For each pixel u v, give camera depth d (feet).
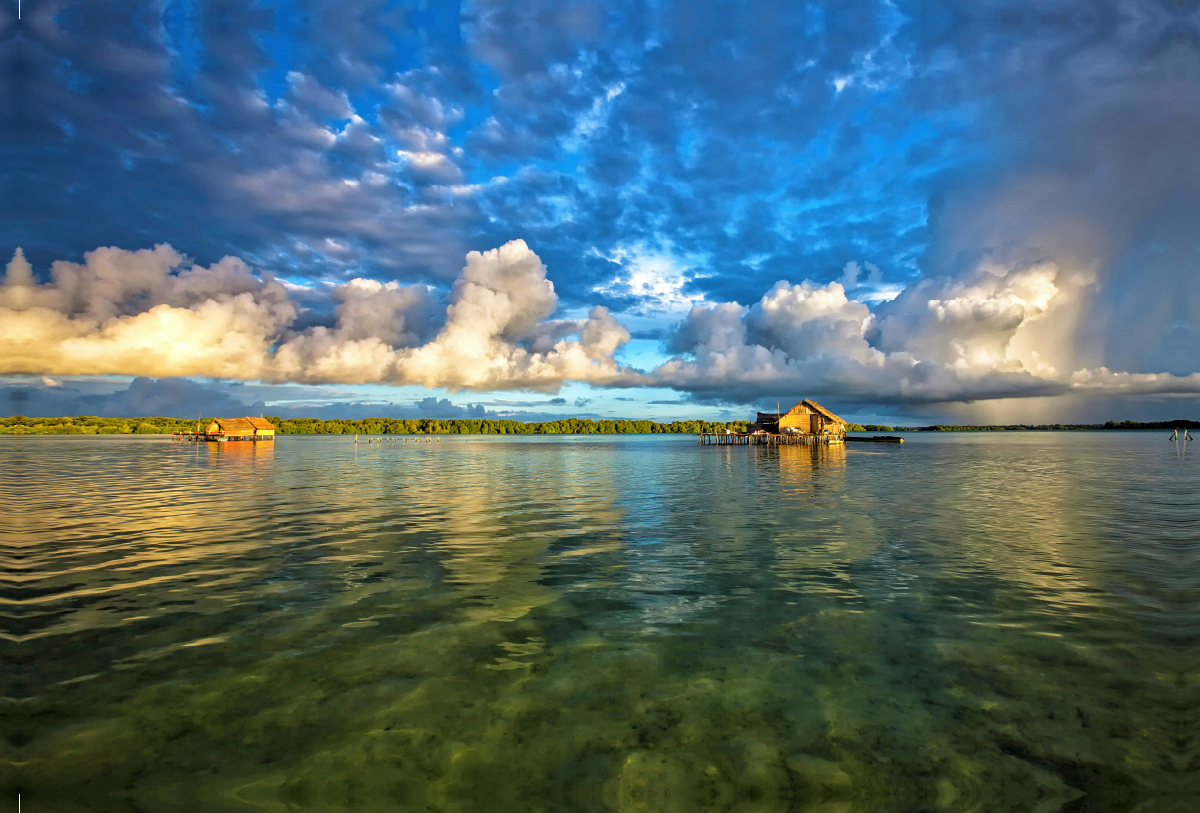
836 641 31.42
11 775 20.03
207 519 69.72
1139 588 40.50
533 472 144.05
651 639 31.73
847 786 19.90
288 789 19.66
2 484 110.52
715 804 19.11
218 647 30.53
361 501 86.99
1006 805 19.01
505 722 23.63
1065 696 25.46
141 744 21.91
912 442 386.73
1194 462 166.09
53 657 29.22
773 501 85.97
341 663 28.71
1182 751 21.54
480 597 38.93
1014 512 74.13
